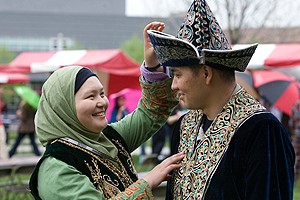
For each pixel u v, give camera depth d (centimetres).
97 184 229
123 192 225
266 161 202
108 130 258
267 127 206
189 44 207
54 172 224
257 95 815
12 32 4303
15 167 653
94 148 235
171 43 212
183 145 234
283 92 872
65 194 221
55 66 875
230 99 216
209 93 217
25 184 681
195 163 220
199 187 215
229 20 1248
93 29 4497
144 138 269
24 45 4284
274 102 873
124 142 261
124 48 3325
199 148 220
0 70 970
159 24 250
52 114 234
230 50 206
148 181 228
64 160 227
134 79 845
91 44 4481
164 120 270
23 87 1228
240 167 207
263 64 677
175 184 228
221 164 211
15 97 2455
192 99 219
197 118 233
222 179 209
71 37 4441
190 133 232
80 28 4481
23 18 4362
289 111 872
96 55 852
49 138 234
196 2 217
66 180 222
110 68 820
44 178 226
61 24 4444
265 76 873
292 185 212
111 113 958
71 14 4494
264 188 201
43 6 5456
